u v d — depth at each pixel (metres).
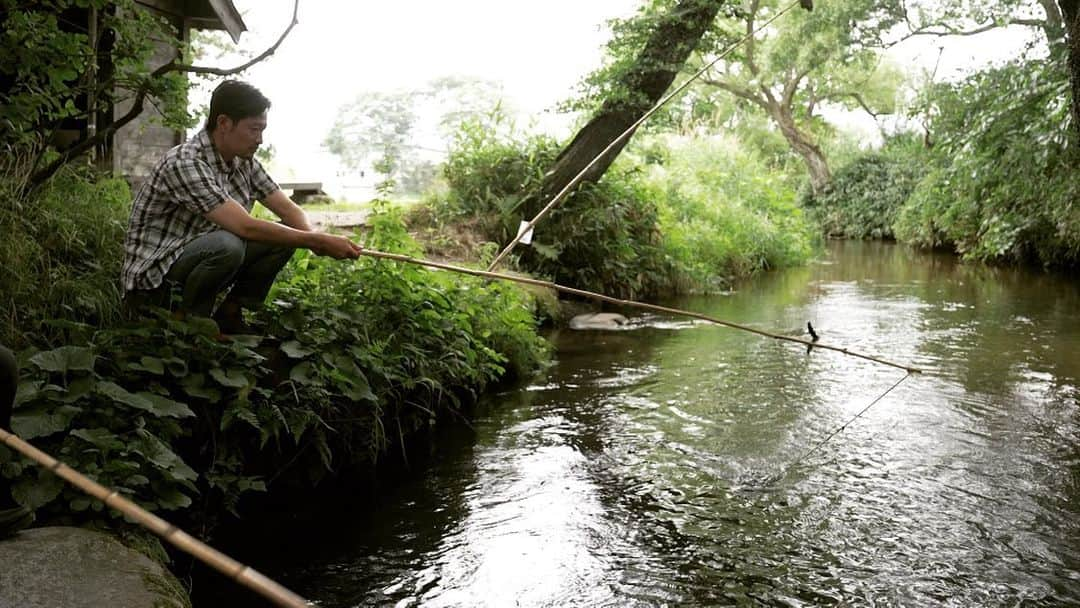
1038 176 13.44
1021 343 7.71
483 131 11.17
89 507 3.00
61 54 4.97
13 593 2.40
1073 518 3.92
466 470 4.55
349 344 4.51
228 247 3.79
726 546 3.66
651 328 8.77
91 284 4.41
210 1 8.98
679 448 4.88
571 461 4.68
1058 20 15.69
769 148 31.91
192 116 5.63
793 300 10.78
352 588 3.31
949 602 3.20
